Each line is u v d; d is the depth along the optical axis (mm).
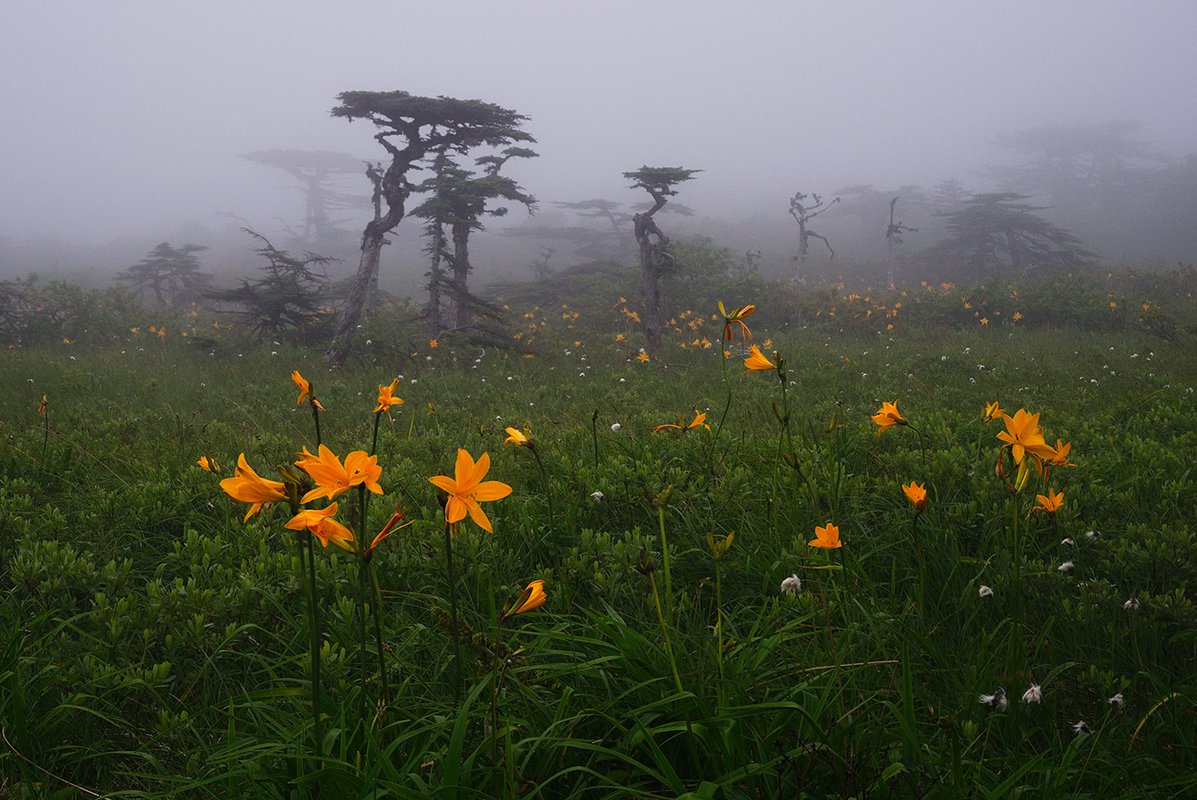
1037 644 2676
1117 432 6023
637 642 2342
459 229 17500
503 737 2010
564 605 3049
